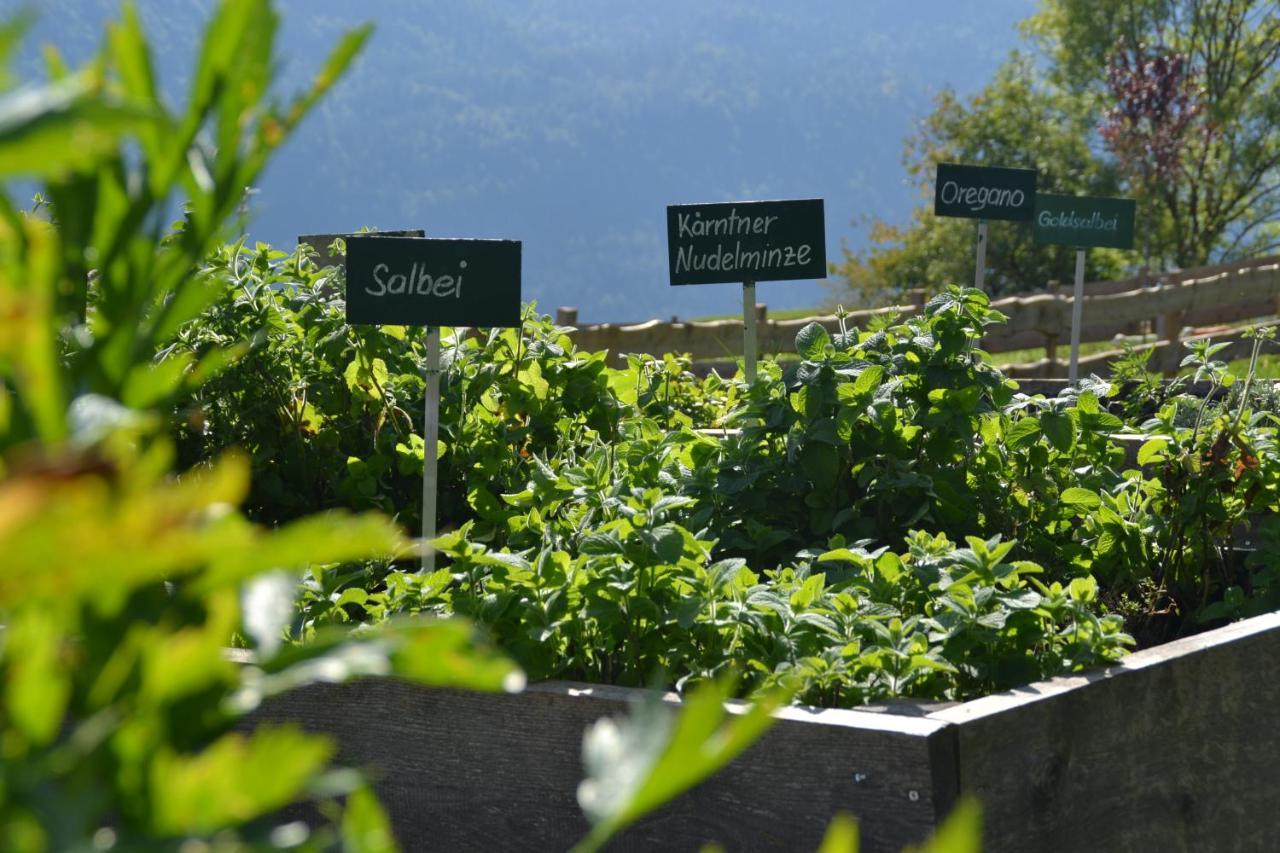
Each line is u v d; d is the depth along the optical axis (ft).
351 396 12.32
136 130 1.25
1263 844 7.87
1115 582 10.35
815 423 10.39
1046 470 11.00
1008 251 85.92
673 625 7.69
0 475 0.93
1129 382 17.62
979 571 7.80
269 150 1.41
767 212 14.20
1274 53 88.69
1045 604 7.61
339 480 12.12
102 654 1.23
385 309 10.03
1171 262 92.68
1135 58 84.33
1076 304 20.35
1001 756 6.36
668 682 7.52
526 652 7.45
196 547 0.97
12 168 0.91
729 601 7.72
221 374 11.12
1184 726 7.41
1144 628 10.25
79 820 1.02
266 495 11.57
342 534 1.05
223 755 1.06
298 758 1.05
